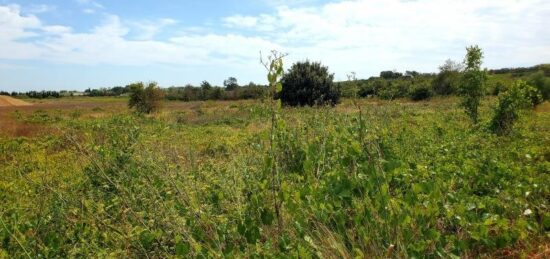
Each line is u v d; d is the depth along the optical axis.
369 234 3.42
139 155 5.71
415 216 3.49
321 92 31.09
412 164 5.52
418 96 34.19
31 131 18.03
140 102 28.27
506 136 10.51
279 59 3.68
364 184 3.65
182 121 23.95
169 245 4.04
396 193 4.14
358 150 3.86
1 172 9.55
